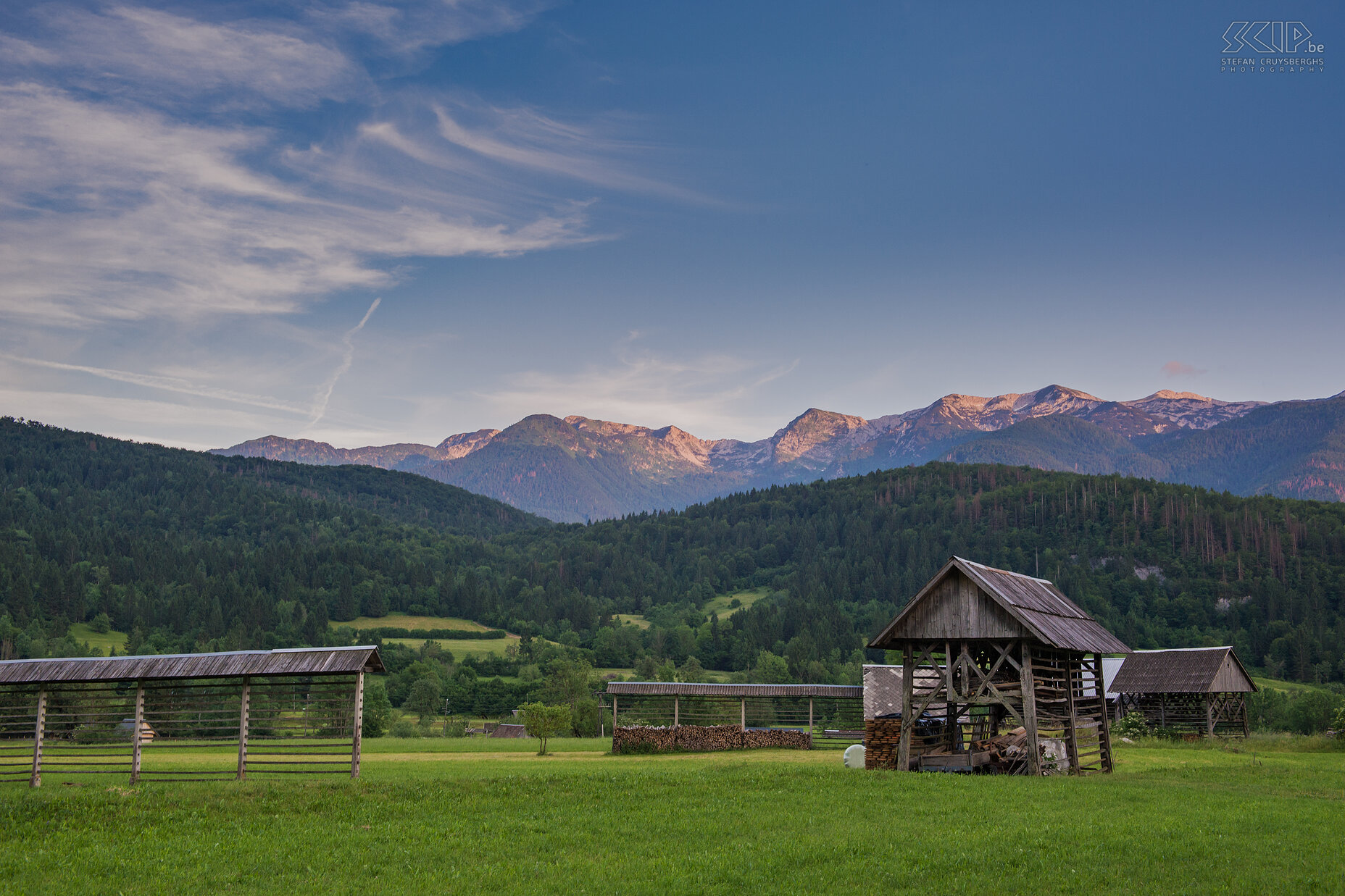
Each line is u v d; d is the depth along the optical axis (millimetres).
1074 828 21875
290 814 24125
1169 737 61188
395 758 48750
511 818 23469
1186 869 18297
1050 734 40375
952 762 34781
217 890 17453
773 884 17562
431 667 159250
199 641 194875
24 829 22203
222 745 51625
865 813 24375
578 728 88125
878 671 62969
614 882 17734
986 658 38031
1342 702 87312
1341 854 19438
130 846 20594
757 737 59781
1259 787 30141
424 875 18234
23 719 36531
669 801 26047
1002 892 17000
